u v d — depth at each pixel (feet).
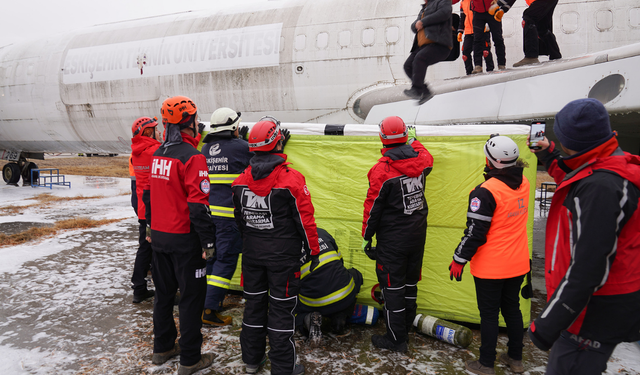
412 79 14.01
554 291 4.10
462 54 15.88
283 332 6.64
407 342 8.35
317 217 10.21
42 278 12.51
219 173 8.98
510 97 11.72
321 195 10.12
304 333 8.63
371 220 7.52
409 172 7.13
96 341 8.34
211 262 9.27
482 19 13.46
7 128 30.78
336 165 9.95
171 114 6.82
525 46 12.66
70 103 25.68
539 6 12.14
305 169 10.22
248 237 6.86
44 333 8.70
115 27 25.09
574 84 10.48
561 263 4.33
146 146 9.96
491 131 8.71
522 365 7.21
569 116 4.15
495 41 13.48
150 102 23.04
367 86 18.49
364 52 18.29
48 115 27.17
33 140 31.42
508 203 6.42
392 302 7.60
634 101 9.55
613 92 9.93
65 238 18.48
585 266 3.73
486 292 6.80
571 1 15.37
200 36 21.50
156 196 6.93
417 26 12.17
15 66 27.63
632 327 3.99
